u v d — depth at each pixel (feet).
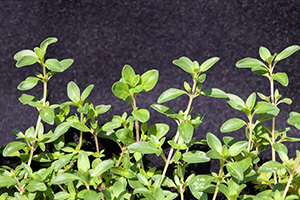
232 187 1.16
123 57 2.21
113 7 2.38
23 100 1.27
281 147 1.20
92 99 2.04
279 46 2.21
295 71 2.14
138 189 1.20
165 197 1.21
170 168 1.46
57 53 2.21
